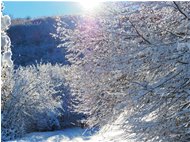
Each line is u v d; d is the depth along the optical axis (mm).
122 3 7176
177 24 6445
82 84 8641
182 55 5895
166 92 5973
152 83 6102
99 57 7824
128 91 6445
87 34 8312
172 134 6039
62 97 15422
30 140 12789
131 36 6848
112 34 7055
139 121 6102
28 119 14703
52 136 13422
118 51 7066
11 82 13836
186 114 5965
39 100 14719
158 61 6137
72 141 11953
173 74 5906
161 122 6020
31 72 15594
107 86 7918
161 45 5953
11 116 13508
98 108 8727
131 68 6648
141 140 6250
